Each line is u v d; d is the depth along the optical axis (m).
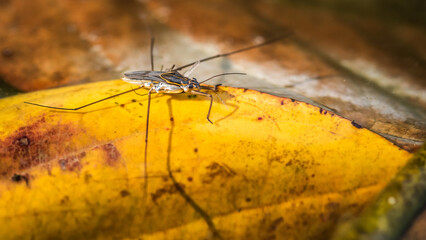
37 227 0.13
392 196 0.13
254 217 0.13
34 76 0.16
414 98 0.16
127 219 0.13
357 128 0.13
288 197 0.13
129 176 0.13
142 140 0.13
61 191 0.13
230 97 0.14
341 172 0.13
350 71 0.17
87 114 0.14
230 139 0.13
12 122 0.13
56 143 0.13
